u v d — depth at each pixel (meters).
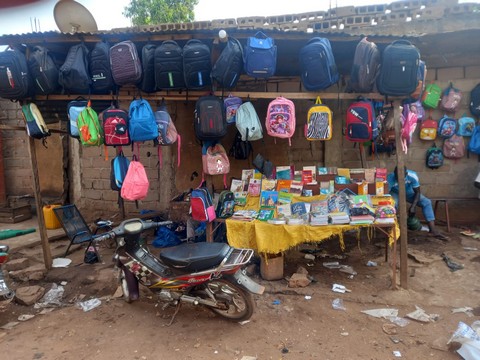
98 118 4.04
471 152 5.89
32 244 5.63
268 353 2.87
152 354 2.89
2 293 3.61
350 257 4.88
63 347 3.02
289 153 6.03
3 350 2.98
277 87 5.79
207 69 3.73
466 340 2.81
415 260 4.64
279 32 3.86
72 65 3.80
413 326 3.21
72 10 4.64
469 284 3.98
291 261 4.74
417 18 5.77
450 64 5.75
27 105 4.19
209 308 3.33
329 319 3.35
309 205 4.18
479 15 5.59
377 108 4.88
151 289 3.44
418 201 5.51
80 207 7.44
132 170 4.19
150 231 6.17
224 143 6.06
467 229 5.80
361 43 3.57
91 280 4.24
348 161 5.99
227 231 4.15
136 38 3.97
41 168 7.95
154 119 3.94
